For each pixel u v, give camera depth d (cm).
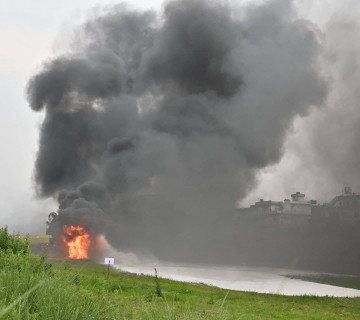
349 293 6781
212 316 517
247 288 7356
